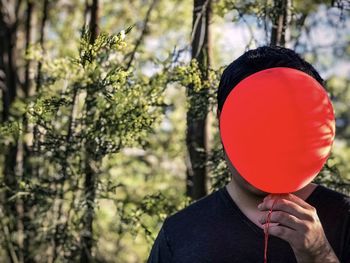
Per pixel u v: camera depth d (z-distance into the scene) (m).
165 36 4.77
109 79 2.41
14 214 3.74
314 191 1.53
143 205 3.12
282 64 1.49
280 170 1.32
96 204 3.05
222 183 2.83
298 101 1.30
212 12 3.02
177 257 1.51
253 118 1.31
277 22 2.79
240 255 1.46
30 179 3.32
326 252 1.33
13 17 4.98
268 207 1.35
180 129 4.86
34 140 3.09
